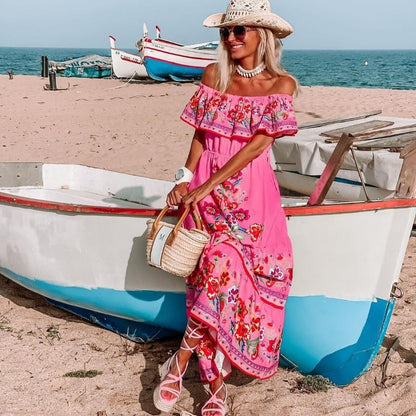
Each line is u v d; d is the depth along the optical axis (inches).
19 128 511.8
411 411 130.0
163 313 147.4
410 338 163.5
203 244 118.9
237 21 117.4
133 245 143.8
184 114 126.2
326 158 230.4
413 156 134.3
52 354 152.9
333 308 136.3
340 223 130.8
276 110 117.6
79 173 241.9
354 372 139.6
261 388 139.0
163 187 215.3
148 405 131.9
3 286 197.8
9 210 163.2
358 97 694.5
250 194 121.3
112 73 966.4
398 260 135.1
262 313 122.0
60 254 155.2
